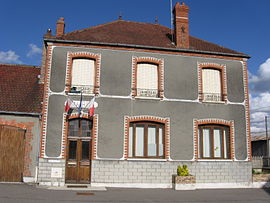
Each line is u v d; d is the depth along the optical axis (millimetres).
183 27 16203
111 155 13844
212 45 17188
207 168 14625
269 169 18922
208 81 15742
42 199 9859
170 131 14578
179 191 12945
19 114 13992
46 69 14164
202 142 15070
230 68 15977
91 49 14672
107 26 17438
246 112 15695
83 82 14430
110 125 14086
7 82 15977
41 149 13453
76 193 11445
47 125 13656
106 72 14539
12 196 10094
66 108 13516
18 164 13703
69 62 14367
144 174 13930
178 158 14406
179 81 15172
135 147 14344
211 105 15305
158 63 15133
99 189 12664
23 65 17703
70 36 15047
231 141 15172
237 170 14953
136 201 10305
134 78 14711
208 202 10562
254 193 12875
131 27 17938
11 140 13797
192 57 15617
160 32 18031
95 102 14148
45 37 14344
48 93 13945
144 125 14594
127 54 14914
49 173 13328
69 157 13828
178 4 16516
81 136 14031
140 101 14562
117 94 14414
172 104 14844
